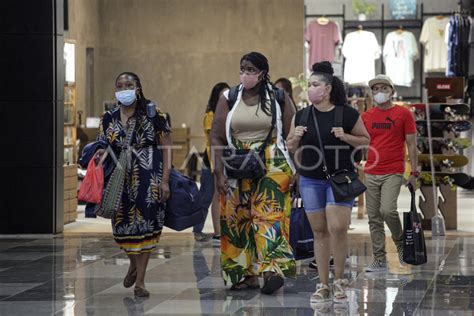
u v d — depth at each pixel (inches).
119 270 730.8
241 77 617.3
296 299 601.9
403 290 636.1
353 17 1819.6
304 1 1817.2
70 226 1069.8
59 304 585.3
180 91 1822.1
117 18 1818.4
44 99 960.9
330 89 582.2
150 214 603.2
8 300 600.4
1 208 966.4
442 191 1011.9
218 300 598.2
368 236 958.4
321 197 588.4
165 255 820.6
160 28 1819.6
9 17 957.2
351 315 546.3
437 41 1745.8
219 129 631.8
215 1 1814.7
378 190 732.0
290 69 1800.0
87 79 1779.0
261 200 619.5
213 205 915.4
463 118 1002.1
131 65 1822.1
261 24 1807.3
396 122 723.4
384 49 1772.9
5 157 964.6
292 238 701.3
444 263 764.0
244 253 636.1
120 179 598.2
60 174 982.4
